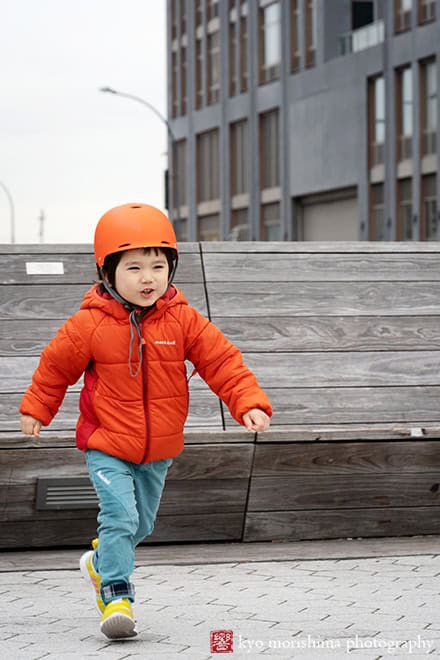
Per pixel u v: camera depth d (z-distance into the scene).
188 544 5.93
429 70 40.28
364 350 6.64
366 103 43.62
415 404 6.45
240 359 4.44
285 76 49.38
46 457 5.66
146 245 4.25
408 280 7.07
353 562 5.50
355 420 6.33
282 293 6.88
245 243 7.16
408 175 41.47
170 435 4.38
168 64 61.44
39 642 4.12
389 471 5.99
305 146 48.06
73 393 6.25
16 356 6.41
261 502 5.92
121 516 4.24
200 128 57.50
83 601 4.79
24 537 5.77
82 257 7.02
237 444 5.78
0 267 6.86
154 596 4.84
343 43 46.16
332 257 7.15
